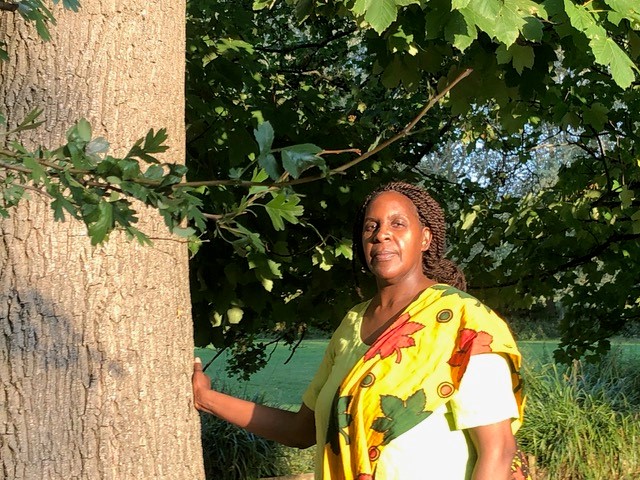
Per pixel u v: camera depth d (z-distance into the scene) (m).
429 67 3.99
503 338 2.14
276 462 7.21
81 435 2.26
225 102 4.96
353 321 2.45
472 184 7.43
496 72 3.96
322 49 7.70
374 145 1.56
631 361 9.30
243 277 4.86
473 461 2.13
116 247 2.32
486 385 2.09
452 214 7.17
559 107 5.26
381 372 2.18
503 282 6.57
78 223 2.28
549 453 6.86
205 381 2.58
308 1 4.05
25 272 2.24
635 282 6.64
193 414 2.54
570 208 6.10
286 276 5.50
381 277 2.38
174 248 2.47
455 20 2.88
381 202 2.41
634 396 8.04
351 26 7.22
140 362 2.36
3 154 1.32
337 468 2.25
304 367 13.60
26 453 2.21
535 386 7.55
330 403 2.32
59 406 2.24
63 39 2.33
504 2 2.81
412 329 2.21
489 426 2.09
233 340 5.97
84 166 1.34
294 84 7.16
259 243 1.56
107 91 2.36
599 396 7.71
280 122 4.96
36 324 2.24
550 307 16.73
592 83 5.72
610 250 6.38
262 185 1.48
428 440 2.11
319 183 5.10
